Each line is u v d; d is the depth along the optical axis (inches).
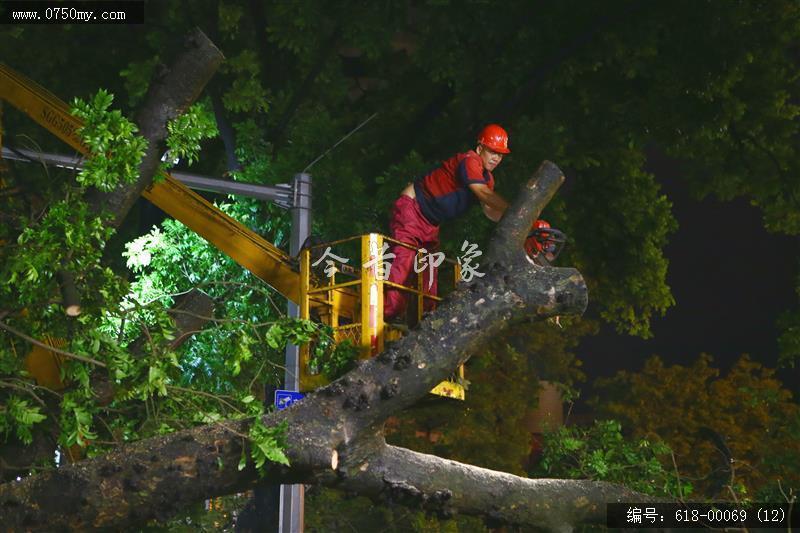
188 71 257.0
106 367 215.2
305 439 218.5
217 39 678.5
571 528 249.6
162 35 661.9
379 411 224.2
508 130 716.0
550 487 248.8
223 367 368.8
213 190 498.0
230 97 624.1
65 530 213.2
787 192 794.8
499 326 231.9
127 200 260.1
